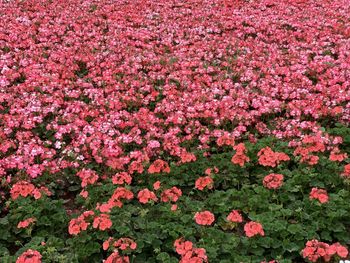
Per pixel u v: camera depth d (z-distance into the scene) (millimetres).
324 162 2326
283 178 2236
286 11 4746
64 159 2475
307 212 2035
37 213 2006
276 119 2832
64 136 2748
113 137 2680
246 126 2807
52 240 1886
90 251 1843
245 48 3799
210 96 3018
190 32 4219
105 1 5047
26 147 2488
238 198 2131
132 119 2785
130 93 3064
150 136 2627
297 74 3275
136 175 2354
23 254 1700
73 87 3209
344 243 1918
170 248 1873
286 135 2611
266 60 3596
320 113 2793
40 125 2807
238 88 3168
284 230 1881
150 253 1886
